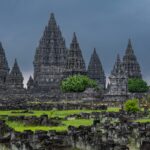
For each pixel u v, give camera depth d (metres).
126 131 83.12
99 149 71.88
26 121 114.06
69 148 73.00
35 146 70.88
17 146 70.81
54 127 101.44
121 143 74.12
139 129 85.00
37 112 154.75
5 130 85.62
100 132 81.25
